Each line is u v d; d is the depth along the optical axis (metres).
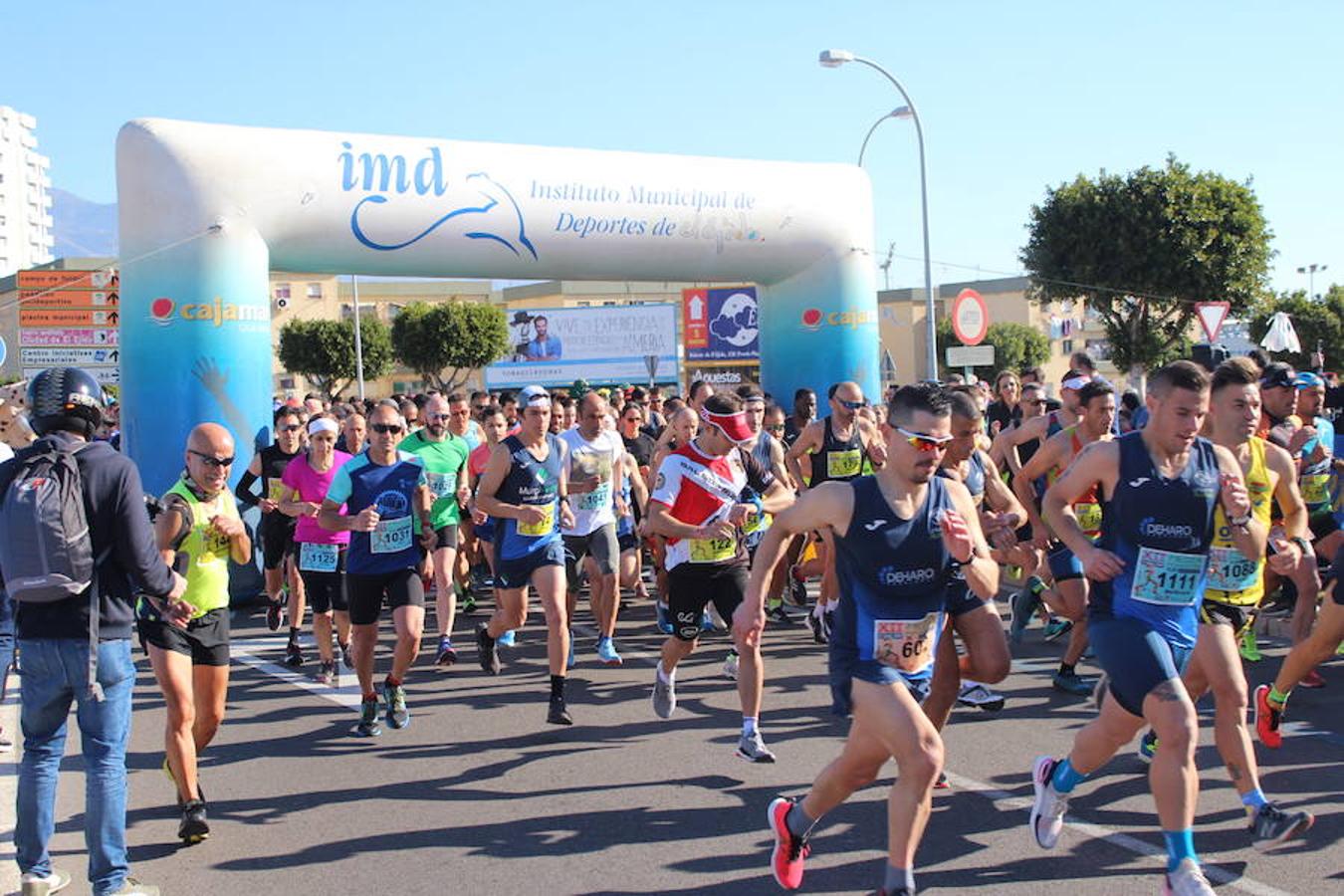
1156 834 4.88
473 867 4.83
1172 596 4.30
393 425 6.68
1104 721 4.36
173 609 4.72
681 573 6.55
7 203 147.25
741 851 4.89
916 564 3.99
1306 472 8.02
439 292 66.75
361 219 11.73
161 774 6.30
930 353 20.64
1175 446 4.28
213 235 11.03
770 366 15.12
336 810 5.61
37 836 4.38
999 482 5.96
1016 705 7.11
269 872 4.85
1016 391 12.82
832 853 4.82
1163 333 30.67
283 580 10.63
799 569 10.70
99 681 4.32
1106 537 4.41
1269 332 15.45
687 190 13.52
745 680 6.04
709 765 6.14
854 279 14.65
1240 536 4.60
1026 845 4.82
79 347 21.97
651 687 7.96
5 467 4.28
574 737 6.78
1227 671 4.71
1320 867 4.48
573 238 12.88
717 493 6.51
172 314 11.03
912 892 3.79
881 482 4.03
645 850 4.95
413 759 6.43
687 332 42.78
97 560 4.33
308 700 7.87
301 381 60.53
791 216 14.17
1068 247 30.59
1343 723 6.53
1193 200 29.31
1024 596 8.80
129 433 11.24
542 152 12.88
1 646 6.48
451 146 12.34
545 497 7.18
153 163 11.01
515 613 7.66
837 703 4.08
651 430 14.12
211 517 5.40
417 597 6.82
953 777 5.73
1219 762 5.84
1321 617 5.75
